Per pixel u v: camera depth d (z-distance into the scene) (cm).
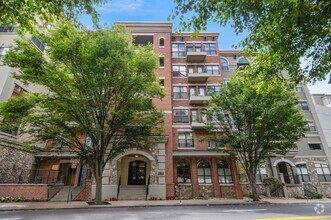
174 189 2116
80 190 1981
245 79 832
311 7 408
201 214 1044
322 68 625
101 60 1295
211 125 2041
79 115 1496
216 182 2217
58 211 1194
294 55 584
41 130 1501
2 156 1847
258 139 1842
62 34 1313
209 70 2822
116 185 1964
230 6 509
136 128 1698
